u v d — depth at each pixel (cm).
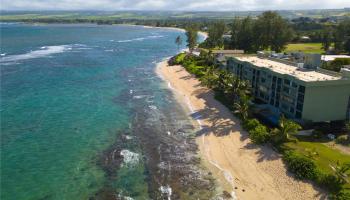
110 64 16188
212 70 12300
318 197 5169
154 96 10581
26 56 18325
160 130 7875
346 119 7950
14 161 6325
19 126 7956
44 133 7594
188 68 14075
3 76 12938
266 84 9094
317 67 9100
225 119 8369
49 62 16450
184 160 6475
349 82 7612
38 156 6538
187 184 5678
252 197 5331
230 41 19588
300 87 7600
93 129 7888
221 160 6456
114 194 5394
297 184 5519
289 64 9956
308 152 6309
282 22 17188
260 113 8381
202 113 8912
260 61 10550
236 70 11025
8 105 9412
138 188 5562
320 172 5597
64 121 8338
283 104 8369
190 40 18800
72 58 17912
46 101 9888
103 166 6228
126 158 6531
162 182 5734
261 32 17225
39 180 5738
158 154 6706
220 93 10350
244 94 8819
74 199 5253
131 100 10144
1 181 5666
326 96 7594
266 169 6025
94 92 10975
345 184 5228
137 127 8050
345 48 17950
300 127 6856
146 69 14975
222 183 5709
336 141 6975
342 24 18788
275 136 6819
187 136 7544
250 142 7025
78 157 6538
